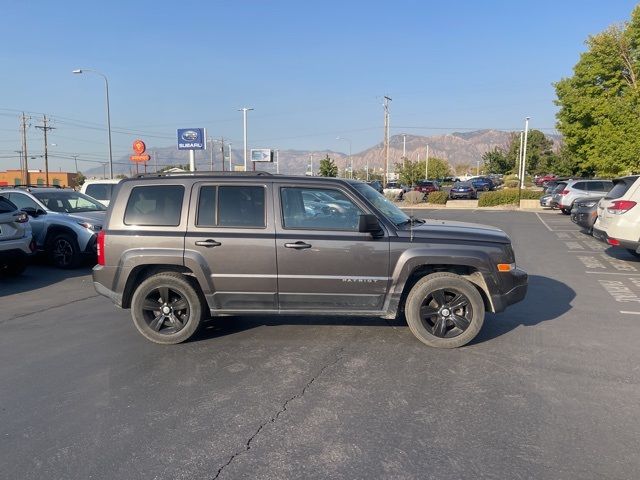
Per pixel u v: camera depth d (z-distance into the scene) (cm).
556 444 348
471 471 318
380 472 318
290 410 402
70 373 486
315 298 543
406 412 397
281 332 600
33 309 739
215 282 545
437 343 541
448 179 8819
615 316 669
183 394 435
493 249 535
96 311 723
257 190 552
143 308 562
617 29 2967
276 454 340
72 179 9375
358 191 553
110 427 380
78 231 1046
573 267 1046
